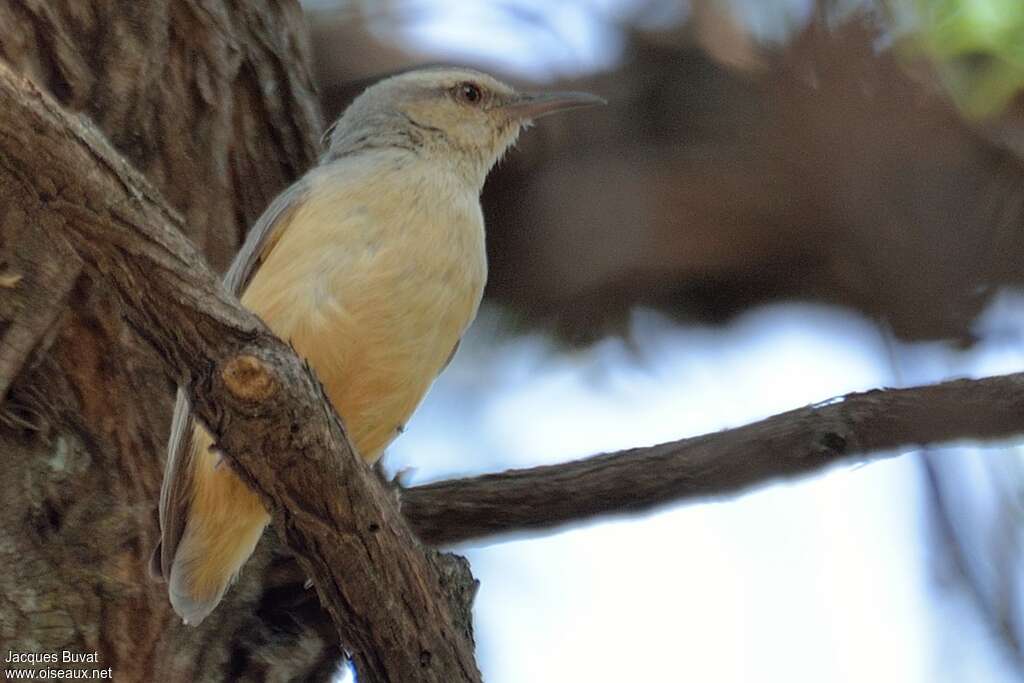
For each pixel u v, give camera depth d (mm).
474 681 8273
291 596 10234
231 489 9242
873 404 9734
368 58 13977
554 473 10062
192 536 9492
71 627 9289
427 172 10125
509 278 14344
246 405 7020
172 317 7031
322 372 9398
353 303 9391
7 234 9375
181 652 9672
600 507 9977
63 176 6820
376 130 11211
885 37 13328
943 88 13047
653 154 14109
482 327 14438
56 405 9586
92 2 10172
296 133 11250
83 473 9562
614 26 14312
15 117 6664
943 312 13758
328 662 10266
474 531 10000
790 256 14180
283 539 7832
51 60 9930
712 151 13969
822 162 13719
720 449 9883
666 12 14203
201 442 9211
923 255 13734
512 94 11891
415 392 9875
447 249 9844
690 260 14164
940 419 9648
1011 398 9477
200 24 10641
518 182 14180
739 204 13969
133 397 9734
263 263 9742
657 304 14484
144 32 10336
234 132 10781
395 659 8117
